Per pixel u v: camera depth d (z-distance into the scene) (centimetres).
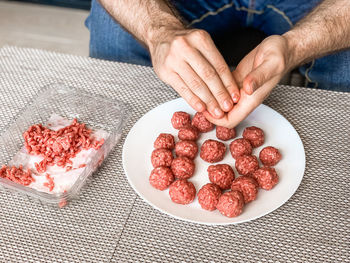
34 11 268
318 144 93
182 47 88
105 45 140
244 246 75
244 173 86
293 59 100
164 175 83
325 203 81
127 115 99
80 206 80
